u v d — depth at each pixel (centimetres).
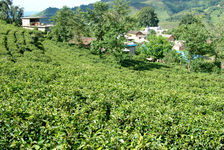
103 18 4388
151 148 652
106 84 1554
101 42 3778
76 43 5569
